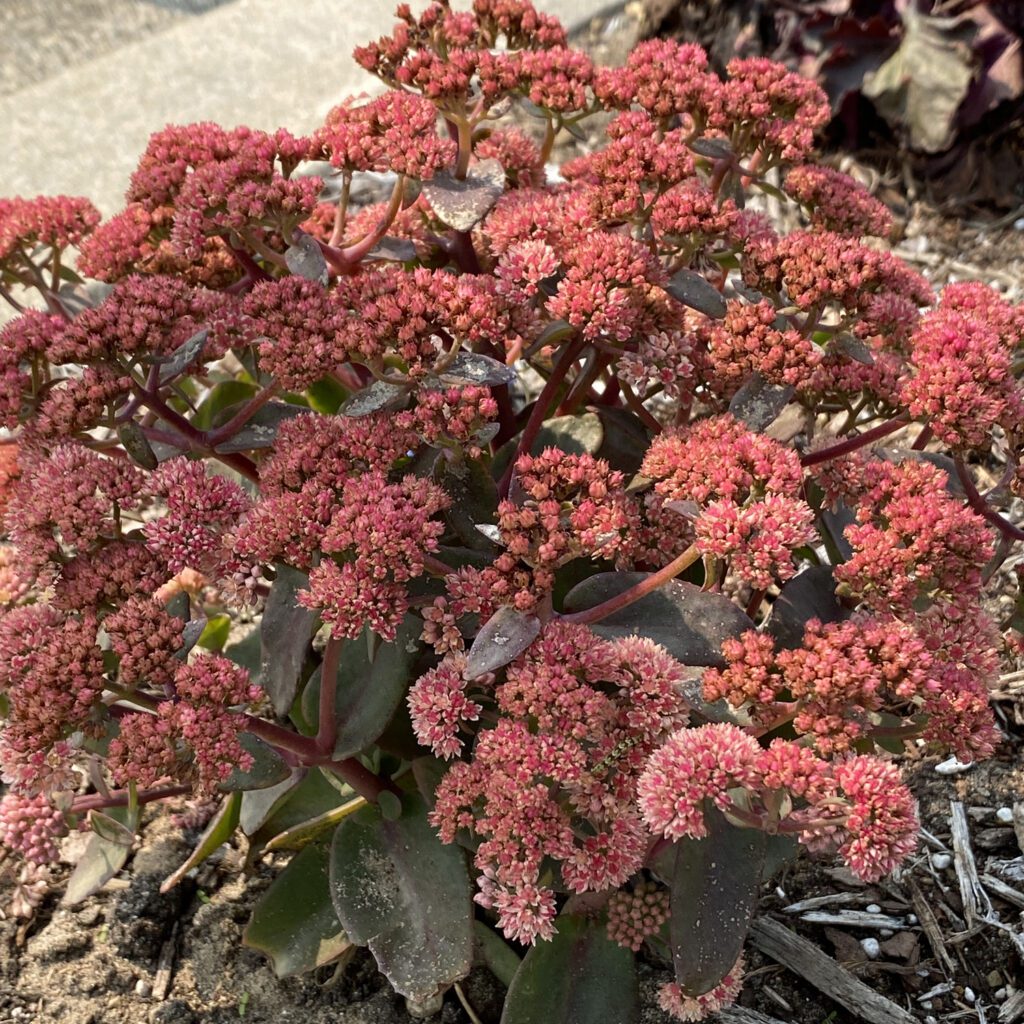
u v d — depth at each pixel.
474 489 0.53
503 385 0.59
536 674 0.47
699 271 0.61
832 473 0.55
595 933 0.53
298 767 0.55
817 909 0.60
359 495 0.48
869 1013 0.57
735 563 0.48
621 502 0.51
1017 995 0.57
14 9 1.26
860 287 0.53
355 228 0.63
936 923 0.60
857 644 0.47
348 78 1.10
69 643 0.48
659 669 0.48
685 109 0.59
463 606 0.49
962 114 0.93
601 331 0.52
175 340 0.54
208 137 0.58
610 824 0.48
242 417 0.55
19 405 0.52
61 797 0.55
